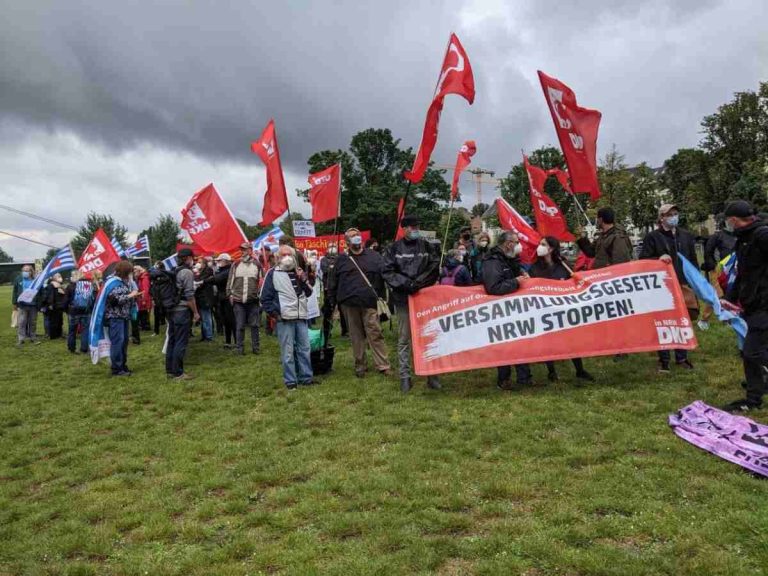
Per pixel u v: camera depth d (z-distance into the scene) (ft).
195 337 44.98
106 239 44.50
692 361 25.48
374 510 13.33
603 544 11.19
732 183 186.29
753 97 193.06
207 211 38.91
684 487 13.29
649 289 23.22
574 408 19.93
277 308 25.70
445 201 201.26
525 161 34.63
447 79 26.63
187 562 11.58
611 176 150.92
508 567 10.59
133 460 17.87
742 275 18.33
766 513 11.76
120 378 31.32
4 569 12.00
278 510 13.75
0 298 141.69
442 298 23.76
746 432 15.76
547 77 27.78
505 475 14.65
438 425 19.38
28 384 31.40
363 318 27.50
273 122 36.09
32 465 18.34
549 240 24.85
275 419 21.52
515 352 22.88
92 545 12.57
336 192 38.96
